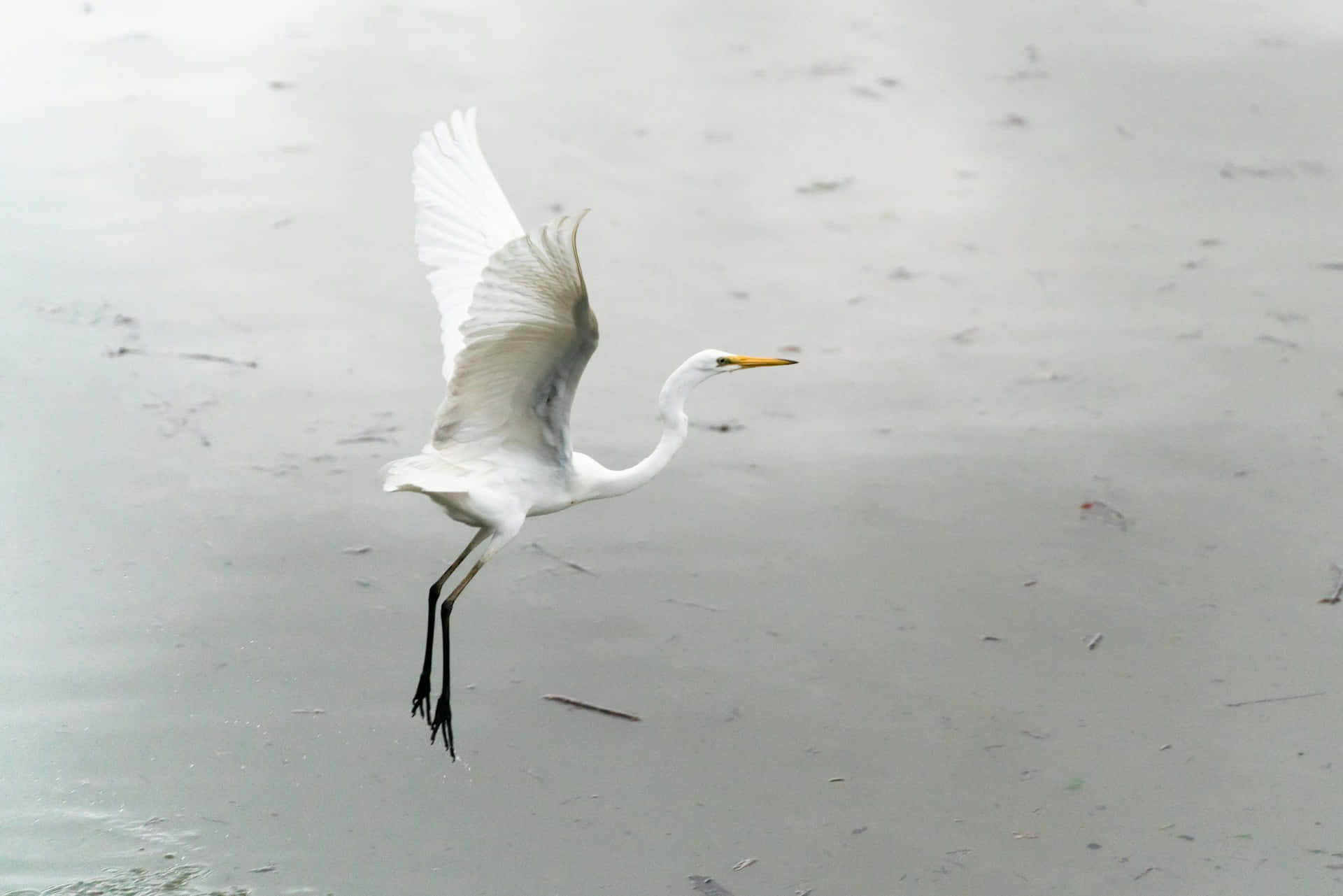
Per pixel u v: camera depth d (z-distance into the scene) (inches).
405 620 435.2
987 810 368.8
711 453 528.1
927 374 580.4
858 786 376.5
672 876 345.1
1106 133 820.0
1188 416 554.9
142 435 518.9
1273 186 756.6
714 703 405.4
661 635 432.8
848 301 633.0
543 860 348.5
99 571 447.5
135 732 382.9
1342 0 1046.4
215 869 340.5
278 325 594.9
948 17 1013.8
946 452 531.5
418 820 360.2
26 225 665.0
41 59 859.4
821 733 395.2
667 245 675.4
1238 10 1031.0
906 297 639.1
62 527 466.9
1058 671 421.1
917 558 472.1
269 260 646.5
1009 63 924.0
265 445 516.4
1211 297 643.5
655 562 467.5
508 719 396.8
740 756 386.0
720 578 459.5
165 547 461.1
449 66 876.6
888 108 845.8
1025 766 384.2
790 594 452.8
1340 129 828.6
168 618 428.5
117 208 687.1
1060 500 503.8
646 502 500.1
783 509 496.7
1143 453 531.8
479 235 364.8
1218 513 497.0
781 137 799.1
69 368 556.4
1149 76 904.3
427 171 365.4
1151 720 401.7
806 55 927.0
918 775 380.8
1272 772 382.0
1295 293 647.8
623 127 799.7
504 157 749.9
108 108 795.4
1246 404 563.2
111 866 338.3
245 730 386.6
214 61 870.4
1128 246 692.1
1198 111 852.6
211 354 571.5
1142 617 444.8
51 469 496.1
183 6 966.4
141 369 558.3
